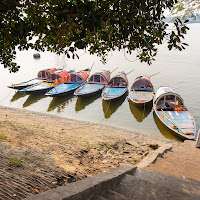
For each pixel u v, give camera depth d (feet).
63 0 9.55
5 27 9.27
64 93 78.84
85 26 8.92
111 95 74.02
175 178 18.84
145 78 79.56
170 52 168.55
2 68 132.16
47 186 15.28
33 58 172.76
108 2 9.68
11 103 77.30
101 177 14.11
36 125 45.62
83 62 152.05
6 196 12.26
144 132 53.83
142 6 8.65
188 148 32.91
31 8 10.40
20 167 17.88
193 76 101.76
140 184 15.37
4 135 28.81
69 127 49.80
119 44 11.73
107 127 54.75
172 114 57.16
